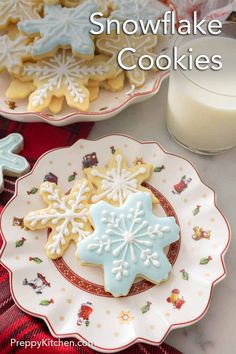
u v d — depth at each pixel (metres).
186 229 0.56
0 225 0.54
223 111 0.55
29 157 0.60
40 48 0.57
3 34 0.62
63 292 0.52
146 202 0.55
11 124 0.61
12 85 0.59
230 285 0.55
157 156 0.59
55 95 0.58
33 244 0.54
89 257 0.52
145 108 0.65
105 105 0.59
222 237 0.55
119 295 0.51
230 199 0.60
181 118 0.59
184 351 0.52
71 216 0.54
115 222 0.53
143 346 0.51
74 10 0.58
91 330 0.50
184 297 0.52
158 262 0.52
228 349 0.52
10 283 0.51
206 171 0.62
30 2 0.61
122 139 0.59
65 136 0.61
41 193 0.55
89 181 0.57
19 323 0.50
